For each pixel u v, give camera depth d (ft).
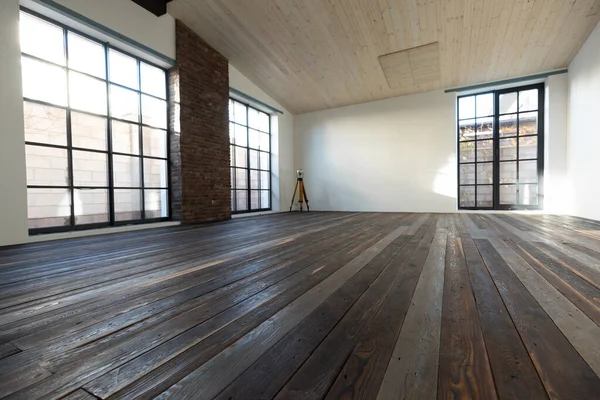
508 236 9.68
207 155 17.21
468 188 21.26
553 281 4.93
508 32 15.07
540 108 19.08
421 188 21.99
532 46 15.94
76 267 6.39
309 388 2.34
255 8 14.64
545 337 3.07
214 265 6.43
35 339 3.27
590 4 13.08
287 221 16.24
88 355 2.93
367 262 6.47
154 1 14.06
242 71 20.17
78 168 11.97
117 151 13.47
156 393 2.33
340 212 23.13
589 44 14.71
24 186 9.86
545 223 13.42
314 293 4.57
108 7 12.42
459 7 13.78
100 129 12.79
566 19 13.98
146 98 14.82
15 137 9.70
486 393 2.23
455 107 20.90
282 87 21.97
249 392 2.31
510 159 20.02
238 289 4.83
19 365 2.77
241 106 21.59
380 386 2.34
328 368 2.61
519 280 5.00
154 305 4.20
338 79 20.62
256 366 2.67
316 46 17.26
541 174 19.13
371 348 2.93
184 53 15.71
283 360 2.75
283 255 7.33
